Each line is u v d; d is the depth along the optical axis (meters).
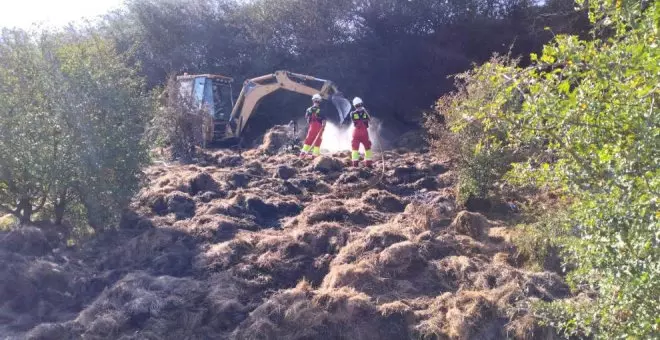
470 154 10.45
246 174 12.95
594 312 4.75
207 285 8.44
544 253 8.41
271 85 18.39
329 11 23.48
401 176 12.80
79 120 9.88
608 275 4.32
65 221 10.56
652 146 3.64
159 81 23.70
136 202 11.48
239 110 19.05
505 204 10.59
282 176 13.06
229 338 7.50
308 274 8.84
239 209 10.91
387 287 8.25
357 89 23.16
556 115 3.85
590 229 4.37
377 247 9.04
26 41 10.28
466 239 9.42
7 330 7.73
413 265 8.66
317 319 7.62
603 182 4.03
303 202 11.59
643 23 3.65
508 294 7.63
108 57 10.97
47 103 10.05
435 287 8.33
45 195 10.21
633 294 4.06
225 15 24.94
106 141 9.99
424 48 22.86
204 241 9.78
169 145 15.84
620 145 3.86
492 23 22.06
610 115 3.81
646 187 3.71
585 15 18.64
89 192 9.99
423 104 22.67
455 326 7.34
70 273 8.95
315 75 23.36
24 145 9.77
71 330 7.65
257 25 24.41
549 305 5.68
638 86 3.72
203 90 18.38
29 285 8.43
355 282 8.26
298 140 16.58
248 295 8.29
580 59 3.73
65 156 9.92
